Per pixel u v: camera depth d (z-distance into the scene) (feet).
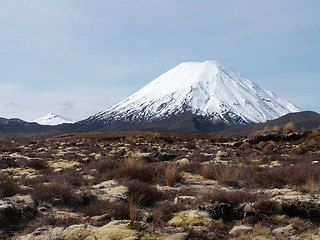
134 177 45.91
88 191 33.65
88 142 136.98
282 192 32.27
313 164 53.16
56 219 23.68
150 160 72.08
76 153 87.81
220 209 26.27
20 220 23.57
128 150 95.96
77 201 30.89
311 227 23.67
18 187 33.09
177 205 29.45
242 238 20.86
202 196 29.73
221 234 21.67
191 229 20.92
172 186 43.91
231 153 82.43
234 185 43.06
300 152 77.15
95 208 27.99
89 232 19.38
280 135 103.65
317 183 33.68
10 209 23.72
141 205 32.37
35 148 110.01
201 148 107.55
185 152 94.07
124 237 18.48
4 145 116.67
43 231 20.35
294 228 23.26
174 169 46.21
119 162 62.13
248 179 44.16
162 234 19.81
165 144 124.47
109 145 119.34
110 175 46.75
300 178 39.01
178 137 145.07
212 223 24.25
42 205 27.99
